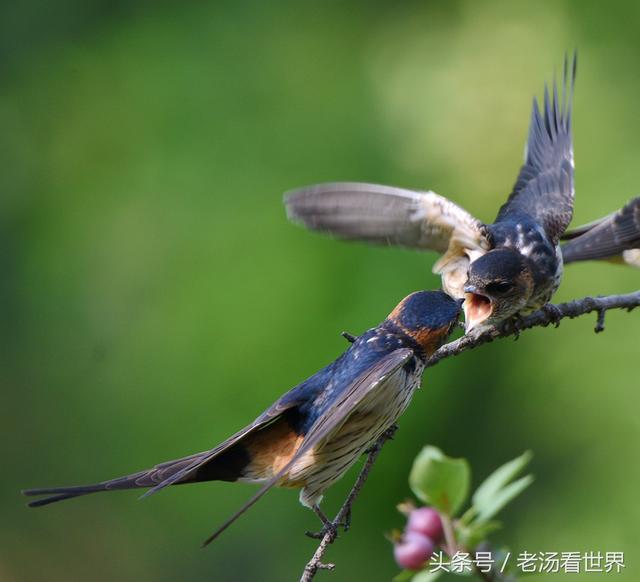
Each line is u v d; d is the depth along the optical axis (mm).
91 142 15477
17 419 14859
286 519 13312
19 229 15578
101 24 16469
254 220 13789
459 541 5902
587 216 14273
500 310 7938
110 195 14859
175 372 13352
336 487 12984
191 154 14625
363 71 15234
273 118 14758
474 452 13438
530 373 13578
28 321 14969
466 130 14469
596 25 15195
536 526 13492
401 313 6586
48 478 15008
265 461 6508
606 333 13539
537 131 9719
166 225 14250
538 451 13594
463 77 14922
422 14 15578
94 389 14172
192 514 13750
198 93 15148
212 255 13688
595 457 13398
